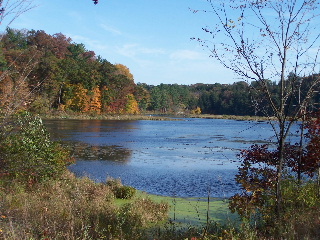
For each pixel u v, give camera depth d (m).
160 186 16.17
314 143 7.38
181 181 17.28
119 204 11.41
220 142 35.81
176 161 23.70
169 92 158.88
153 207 10.50
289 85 6.71
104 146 31.27
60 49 102.94
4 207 7.61
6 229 6.02
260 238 6.00
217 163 22.91
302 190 7.98
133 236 7.43
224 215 10.27
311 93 6.63
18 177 10.38
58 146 13.65
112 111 100.06
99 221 8.24
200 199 13.42
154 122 82.56
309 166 7.61
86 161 22.94
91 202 10.07
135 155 26.28
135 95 115.38
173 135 45.12
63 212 8.30
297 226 6.27
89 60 119.00
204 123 81.94
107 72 99.25
